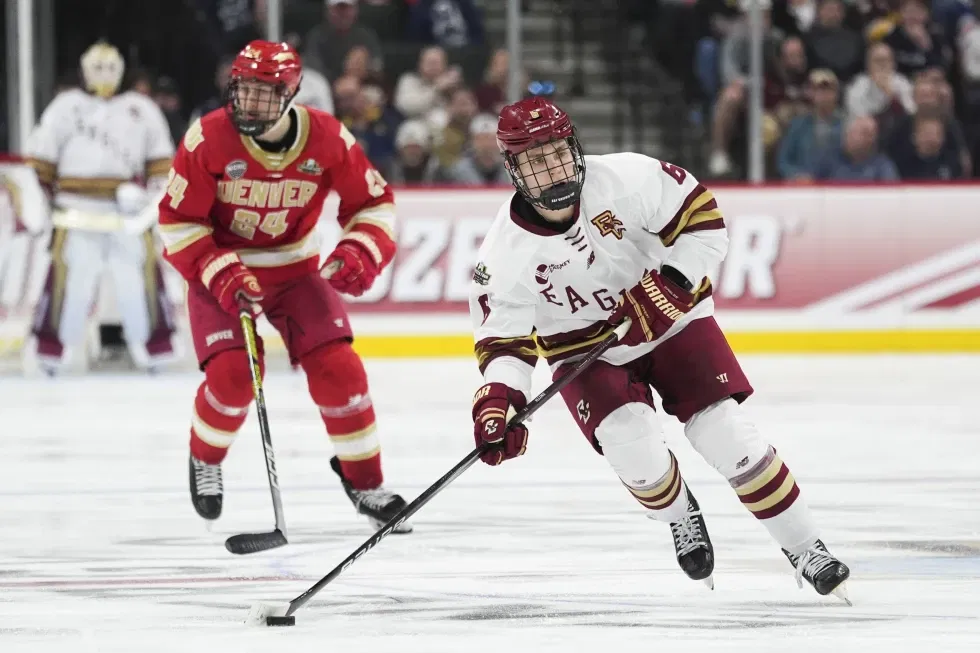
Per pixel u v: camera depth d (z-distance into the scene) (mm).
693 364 12461
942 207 39406
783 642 11195
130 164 34594
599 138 45344
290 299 16172
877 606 12477
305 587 13609
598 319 12750
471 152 40625
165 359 35469
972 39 43281
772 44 42125
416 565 14609
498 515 17516
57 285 34719
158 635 11625
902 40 42844
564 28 46125
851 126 41062
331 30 41469
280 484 20156
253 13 42469
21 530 16812
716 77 44156
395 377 33969
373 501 16281
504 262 12438
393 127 41156
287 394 31281
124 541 16109
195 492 16344
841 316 39344
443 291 38594
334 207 37375
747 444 12297
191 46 41656
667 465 12469
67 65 40938
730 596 12977
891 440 23766
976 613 12188
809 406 28219
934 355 38875
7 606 12812
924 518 17078
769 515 12453
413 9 44719
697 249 12422
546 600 12875
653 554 15117
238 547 13719
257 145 15359
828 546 15398
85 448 23578
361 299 38438
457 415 27219
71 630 11828
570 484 19844
